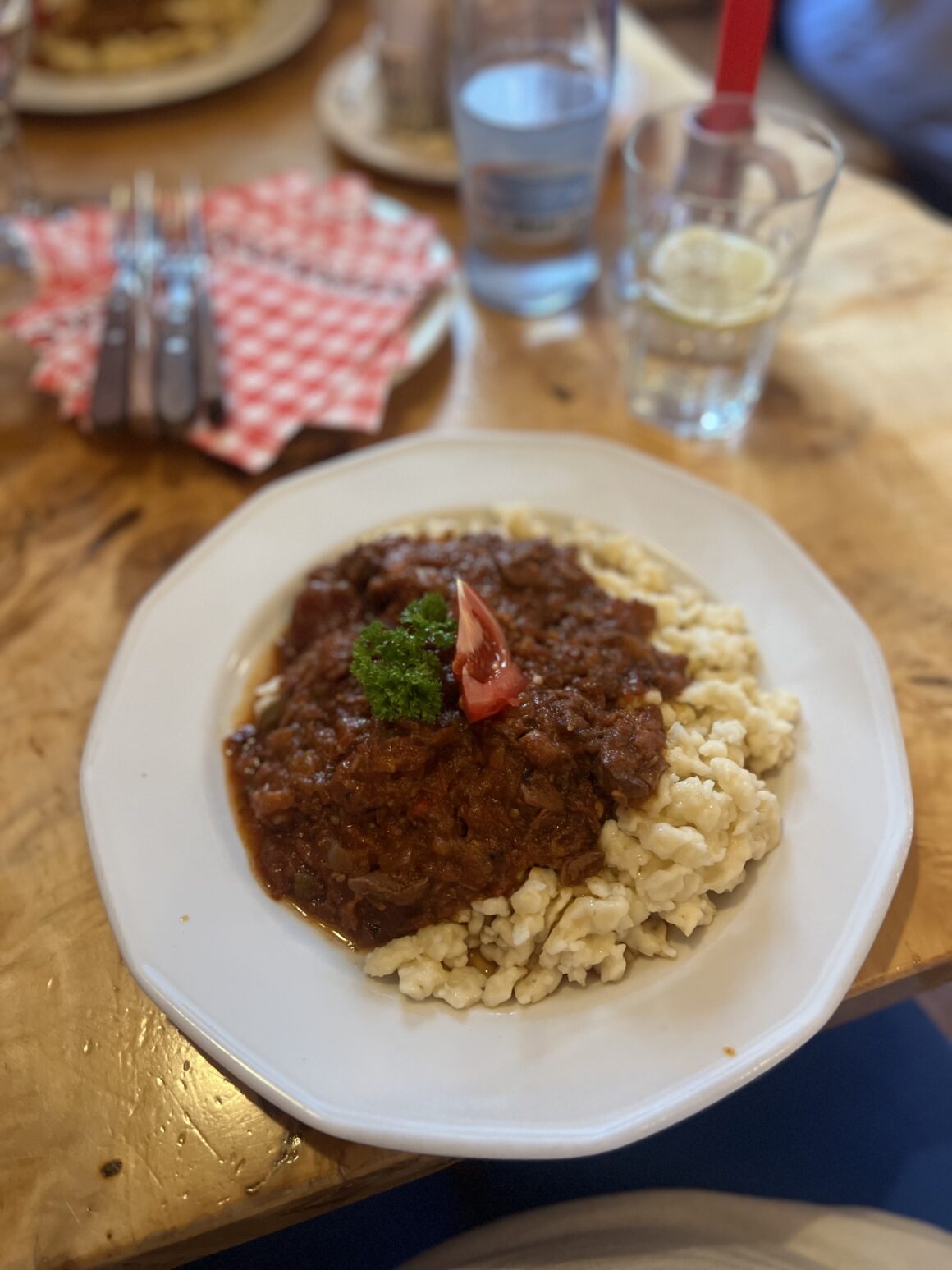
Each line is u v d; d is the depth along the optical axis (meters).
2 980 0.26
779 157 0.40
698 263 0.37
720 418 0.41
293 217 0.49
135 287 0.44
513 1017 0.25
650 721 0.28
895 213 0.50
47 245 0.47
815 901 0.26
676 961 0.25
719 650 0.31
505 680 0.27
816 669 0.31
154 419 0.39
